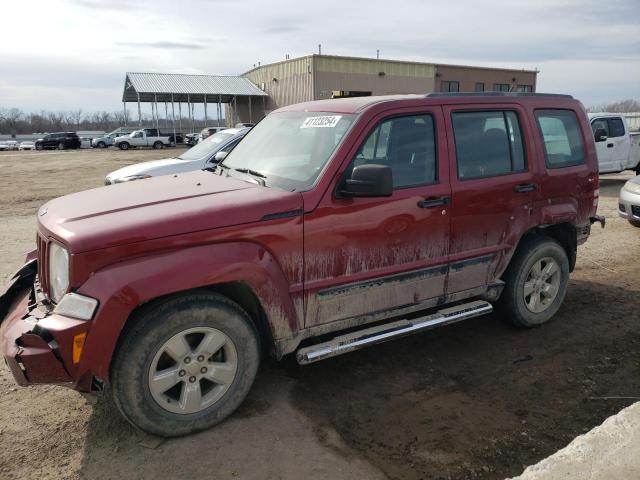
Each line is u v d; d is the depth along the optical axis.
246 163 4.07
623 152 14.02
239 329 3.18
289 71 42.56
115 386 2.90
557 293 4.73
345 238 3.43
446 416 3.37
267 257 3.16
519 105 4.34
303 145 3.74
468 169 3.99
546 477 2.51
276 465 2.88
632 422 2.90
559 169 4.54
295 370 3.94
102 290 2.74
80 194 3.71
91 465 2.88
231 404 3.24
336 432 3.18
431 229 3.79
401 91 42.44
